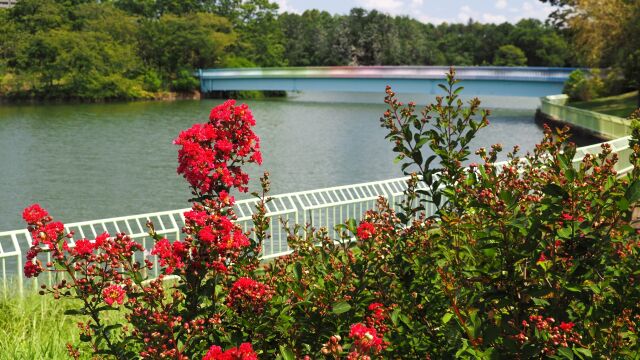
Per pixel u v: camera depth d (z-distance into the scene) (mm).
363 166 33031
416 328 3801
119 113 64312
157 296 3496
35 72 78562
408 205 4684
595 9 47594
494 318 3566
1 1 124000
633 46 46219
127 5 120812
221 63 98875
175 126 52438
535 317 3230
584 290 3410
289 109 73812
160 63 93000
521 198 3807
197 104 78188
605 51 49094
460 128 4496
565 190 3350
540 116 54375
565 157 3482
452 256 4051
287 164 33500
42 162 33781
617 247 3627
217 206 3852
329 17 162875
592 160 3643
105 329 3693
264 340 3537
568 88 58156
